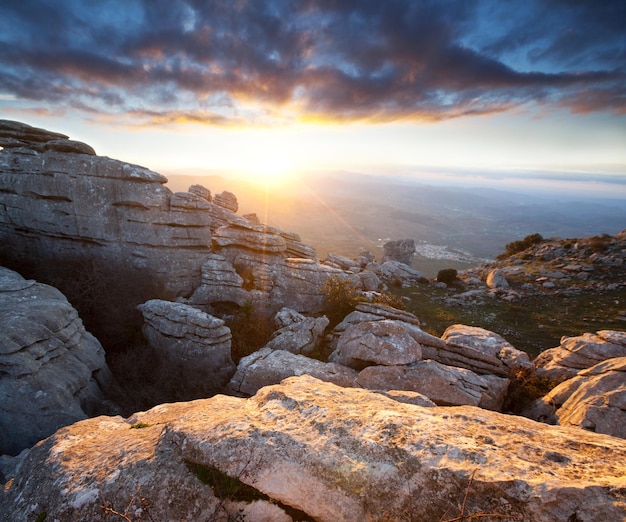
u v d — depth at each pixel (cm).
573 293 3441
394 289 4112
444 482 424
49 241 2519
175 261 2566
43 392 1277
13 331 1327
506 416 639
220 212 3691
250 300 2634
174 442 580
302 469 483
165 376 1791
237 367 1805
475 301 3512
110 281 2330
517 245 5659
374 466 468
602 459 442
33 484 611
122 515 462
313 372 1634
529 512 368
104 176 2411
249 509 484
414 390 1501
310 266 2916
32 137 2759
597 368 1355
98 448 673
